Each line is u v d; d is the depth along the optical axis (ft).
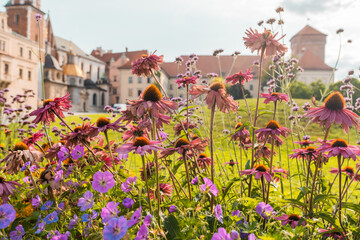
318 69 244.42
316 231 6.91
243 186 9.14
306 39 297.94
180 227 5.81
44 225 6.16
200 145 7.38
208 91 7.59
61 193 7.50
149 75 9.02
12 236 6.23
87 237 5.32
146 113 7.02
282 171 8.28
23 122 19.85
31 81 170.40
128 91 246.27
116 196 6.82
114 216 5.39
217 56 15.65
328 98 7.16
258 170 7.68
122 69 247.09
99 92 243.60
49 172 7.77
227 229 5.76
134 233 5.34
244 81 9.64
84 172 7.30
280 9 12.53
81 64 249.96
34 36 179.32
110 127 7.12
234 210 7.01
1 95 23.03
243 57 237.04
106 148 8.75
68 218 6.82
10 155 7.64
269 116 50.67
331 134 35.50
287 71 15.21
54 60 195.93
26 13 173.27
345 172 8.68
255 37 9.46
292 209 9.21
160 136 8.03
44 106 7.57
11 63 153.58
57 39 239.50
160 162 8.87
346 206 6.42
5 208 5.37
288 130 8.27
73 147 7.81
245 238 6.09
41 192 7.25
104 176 6.07
